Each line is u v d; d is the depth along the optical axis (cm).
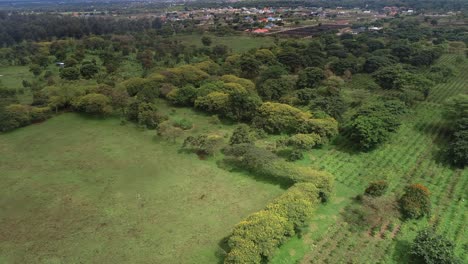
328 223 3906
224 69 9025
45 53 11719
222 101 6700
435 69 9056
